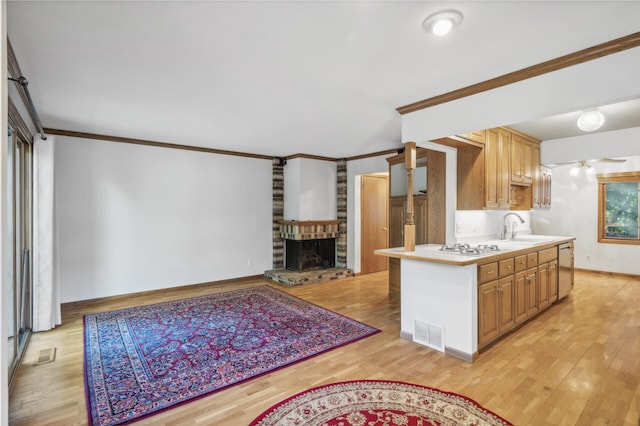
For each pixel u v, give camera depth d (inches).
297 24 74.5
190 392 92.9
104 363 109.7
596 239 259.1
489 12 69.8
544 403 86.9
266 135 182.4
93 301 178.5
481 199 148.6
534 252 149.3
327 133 176.2
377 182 268.7
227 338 130.1
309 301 182.2
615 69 84.4
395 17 71.7
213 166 219.9
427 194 170.2
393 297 189.0
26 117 122.8
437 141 136.3
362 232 257.6
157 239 199.3
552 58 91.2
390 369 105.7
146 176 195.2
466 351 111.7
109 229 183.6
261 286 216.7
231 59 91.7
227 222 226.5
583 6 67.9
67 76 102.3
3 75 37.2
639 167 239.6
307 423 79.5
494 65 95.4
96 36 79.5
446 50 86.6
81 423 80.2
